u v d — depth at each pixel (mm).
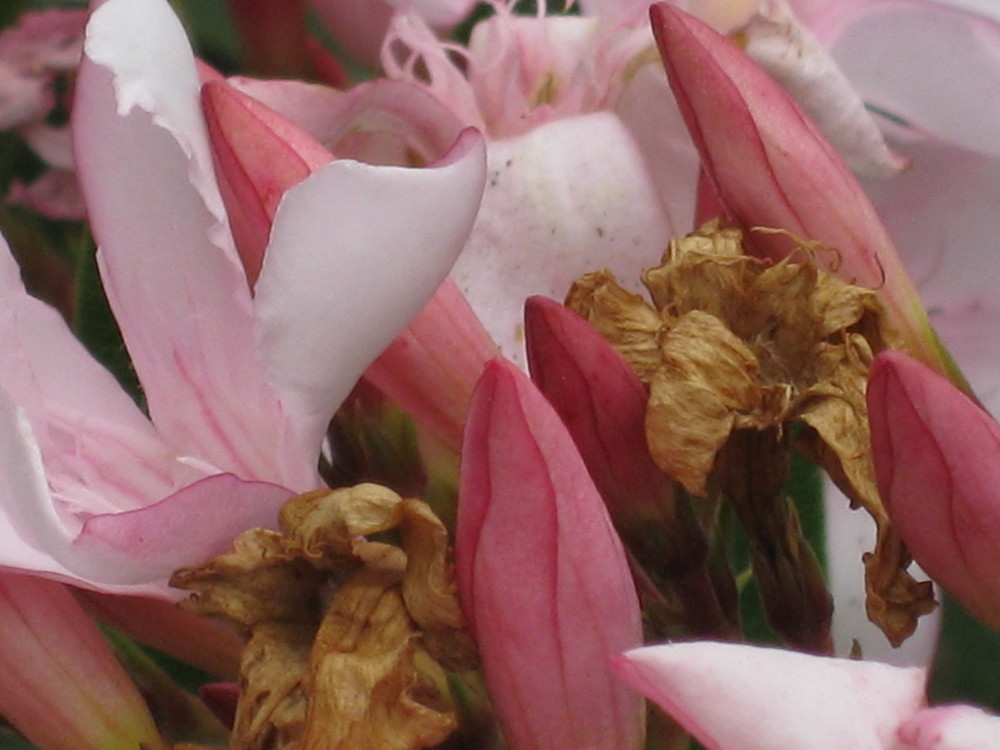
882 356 118
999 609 122
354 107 145
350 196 115
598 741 119
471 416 113
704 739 107
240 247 125
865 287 132
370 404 138
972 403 119
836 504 151
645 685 107
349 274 116
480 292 146
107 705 127
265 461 125
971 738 108
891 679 111
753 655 108
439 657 117
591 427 126
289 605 119
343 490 117
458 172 116
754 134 132
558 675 117
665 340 124
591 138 150
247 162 123
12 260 127
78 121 124
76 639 126
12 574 124
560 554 114
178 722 138
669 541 130
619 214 148
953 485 119
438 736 115
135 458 128
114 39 119
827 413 124
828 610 134
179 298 125
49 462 126
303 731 115
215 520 119
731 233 129
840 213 133
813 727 107
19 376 125
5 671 125
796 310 125
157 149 122
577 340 124
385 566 117
